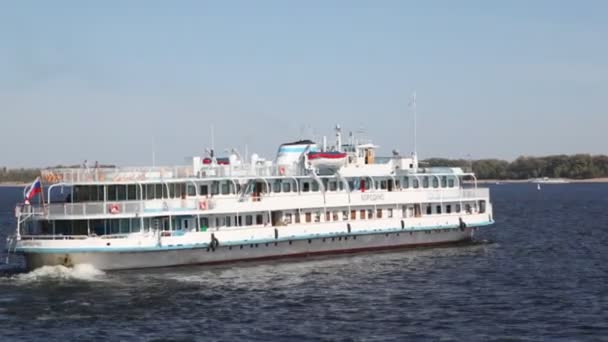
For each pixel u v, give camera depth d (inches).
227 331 1845.5
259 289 2358.5
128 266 2615.7
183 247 2650.1
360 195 3122.5
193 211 2709.2
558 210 6737.2
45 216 2568.9
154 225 2667.3
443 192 3344.0
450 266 2837.1
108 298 2203.5
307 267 2773.1
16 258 3230.8
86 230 2571.4
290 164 3112.7
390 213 3238.2
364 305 2137.1
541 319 1957.4
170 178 2736.2
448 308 2094.0
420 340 1765.5
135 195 2657.5
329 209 3075.8
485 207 3494.1
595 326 1876.2
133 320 1955.0
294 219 2994.6
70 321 1945.1
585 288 2381.9
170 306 2110.0
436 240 3383.4
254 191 2962.6
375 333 1828.2
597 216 5836.6
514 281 2519.7
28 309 2070.6
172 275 2573.8
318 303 2160.4
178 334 1819.6
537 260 3043.8
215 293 2289.6
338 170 3122.5
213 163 3088.1
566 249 3464.6
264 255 2881.4
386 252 3181.6
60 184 2598.4
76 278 2481.5
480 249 3371.1
